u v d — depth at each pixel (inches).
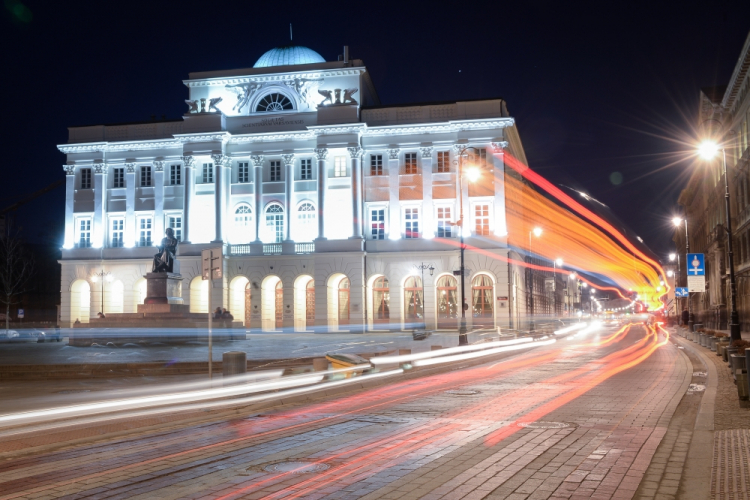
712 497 291.3
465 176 2522.1
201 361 1047.6
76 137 2783.0
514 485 328.5
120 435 485.1
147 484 344.2
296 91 2655.0
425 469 365.1
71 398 691.4
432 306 2524.6
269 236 2657.5
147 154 2731.3
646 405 595.2
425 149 2566.4
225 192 2647.6
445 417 546.9
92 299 2704.2
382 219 2593.5
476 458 390.6
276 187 2655.0
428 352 1280.8
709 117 2723.9
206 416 565.6
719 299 2596.0
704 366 995.9
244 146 2672.2
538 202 3690.9
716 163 2760.8
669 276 5772.6
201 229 2662.4
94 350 1487.5
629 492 311.4
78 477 361.7
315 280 2546.8
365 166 2603.3
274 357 1182.9
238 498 315.3
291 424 526.6
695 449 399.2
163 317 1721.2
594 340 2017.7
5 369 967.6
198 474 363.6
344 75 2632.9
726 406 558.9
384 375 875.4
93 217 2733.8
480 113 2549.2
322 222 2571.4
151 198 2714.1
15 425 521.7
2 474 370.6
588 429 479.2
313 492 322.0
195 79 2704.2
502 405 613.3
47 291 3767.2
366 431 486.9
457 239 2518.5
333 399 684.7
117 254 2701.8
